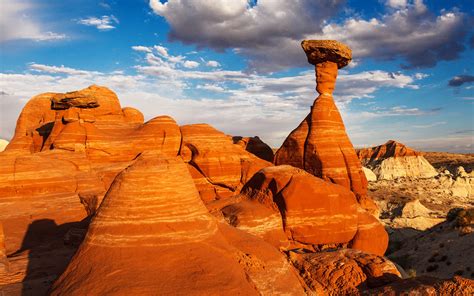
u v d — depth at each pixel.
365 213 28.17
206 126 44.59
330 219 25.56
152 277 11.74
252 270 14.25
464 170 142.62
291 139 46.28
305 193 25.33
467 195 113.62
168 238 12.99
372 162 164.25
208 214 14.91
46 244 22.53
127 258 12.29
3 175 28.23
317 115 45.50
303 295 14.99
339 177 42.84
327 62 46.94
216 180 41.91
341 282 16.81
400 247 55.06
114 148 40.38
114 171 35.97
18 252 22.19
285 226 24.80
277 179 25.92
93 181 31.95
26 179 28.89
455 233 48.69
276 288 14.24
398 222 70.38
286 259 16.86
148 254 12.46
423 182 126.12
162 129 42.34
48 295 12.10
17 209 26.75
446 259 41.75
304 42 47.06
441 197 106.25
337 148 43.94
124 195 13.58
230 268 13.09
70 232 22.31
